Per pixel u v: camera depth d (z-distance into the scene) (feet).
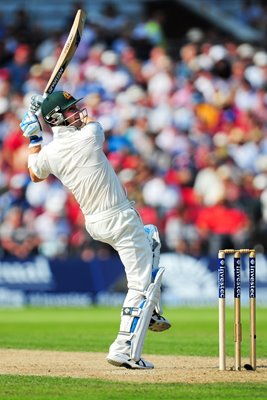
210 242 204.33
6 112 250.37
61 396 68.39
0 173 228.43
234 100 251.39
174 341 123.03
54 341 123.75
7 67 269.44
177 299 203.31
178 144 234.38
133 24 280.51
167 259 204.33
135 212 83.61
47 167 84.58
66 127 83.46
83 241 206.49
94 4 298.76
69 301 205.46
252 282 83.05
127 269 83.71
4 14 301.02
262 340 121.49
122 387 72.79
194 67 260.01
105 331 142.82
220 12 296.30
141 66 263.29
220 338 83.51
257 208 206.80
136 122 239.71
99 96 250.16
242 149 235.81
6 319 171.32
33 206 215.10
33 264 207.21
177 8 296.92
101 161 82.89
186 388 72.23
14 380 77.71
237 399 67.10
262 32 290.56
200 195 213.25
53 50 274.36
